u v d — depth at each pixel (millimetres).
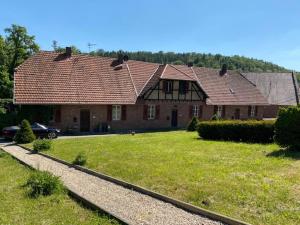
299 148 16078
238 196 9570
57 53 33094
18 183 12391
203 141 21406
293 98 54344
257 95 46125
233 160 14297
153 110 36156
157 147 18688
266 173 11828
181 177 11789
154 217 8578
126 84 34812
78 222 8461
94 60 34875
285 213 8258
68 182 12297
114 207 9391
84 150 18672
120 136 26797
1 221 8578
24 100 27859
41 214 9062
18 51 43531
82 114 31438
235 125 21391
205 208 8961
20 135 23422
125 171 13250
